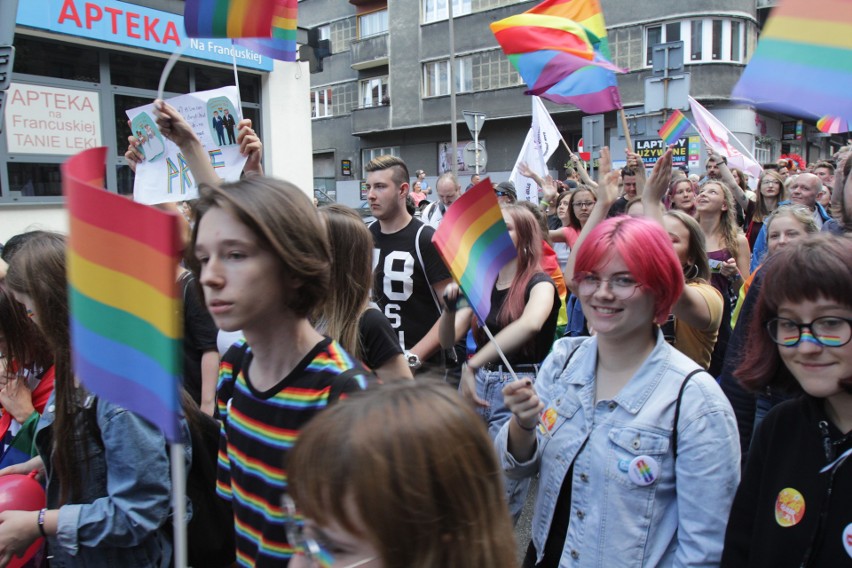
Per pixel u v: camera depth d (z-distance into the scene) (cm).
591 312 168
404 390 91
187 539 189
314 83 3275
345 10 3081
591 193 568
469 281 180
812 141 2791
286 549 135
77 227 105
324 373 137
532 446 179
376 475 80
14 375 217
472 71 2667
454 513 83
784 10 124
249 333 140
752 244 676
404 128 2898
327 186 3278
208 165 221
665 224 287
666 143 728
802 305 136
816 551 136
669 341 280
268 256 130
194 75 864
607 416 167
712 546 151
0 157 674
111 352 105
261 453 139
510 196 573
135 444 166
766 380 152
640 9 2211
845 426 138
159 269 98
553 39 389
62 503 171
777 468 146
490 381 290
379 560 81
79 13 707
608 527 159
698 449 154
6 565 186
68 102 729
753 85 127
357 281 223
